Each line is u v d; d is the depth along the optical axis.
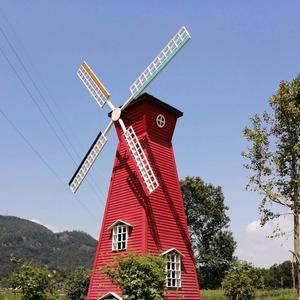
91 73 31.45
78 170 31.00
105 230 27.91
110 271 22.27
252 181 31.62
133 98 28.03
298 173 30.84
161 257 22.97
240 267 34.69
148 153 27.27
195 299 26.59
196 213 71.56
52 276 24.28
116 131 29.72
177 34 26.41
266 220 31.05
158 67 26.89
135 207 26.44
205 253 70.50
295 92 31.14
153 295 20.95
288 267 69.06
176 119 30.12
